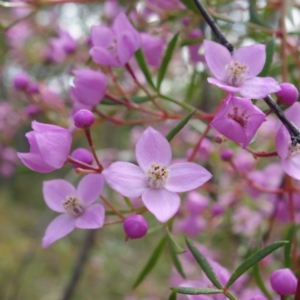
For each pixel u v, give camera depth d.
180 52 0.24
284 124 0.13
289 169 0.13
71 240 0.51
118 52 0.16
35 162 0.13
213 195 0.25
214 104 0.30
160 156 0.13
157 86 0.17
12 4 0.19
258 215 0.23
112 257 0.47
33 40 0.35
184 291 0.12
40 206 0.78
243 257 0.21
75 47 0.25
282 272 0.13
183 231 0.22
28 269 0.51
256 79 0.14
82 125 0.13
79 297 0.45
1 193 0.81
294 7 0.21
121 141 0.39
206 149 0.21
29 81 0.22
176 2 0.21
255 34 0.20
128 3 0.21
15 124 0.32
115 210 0.14
